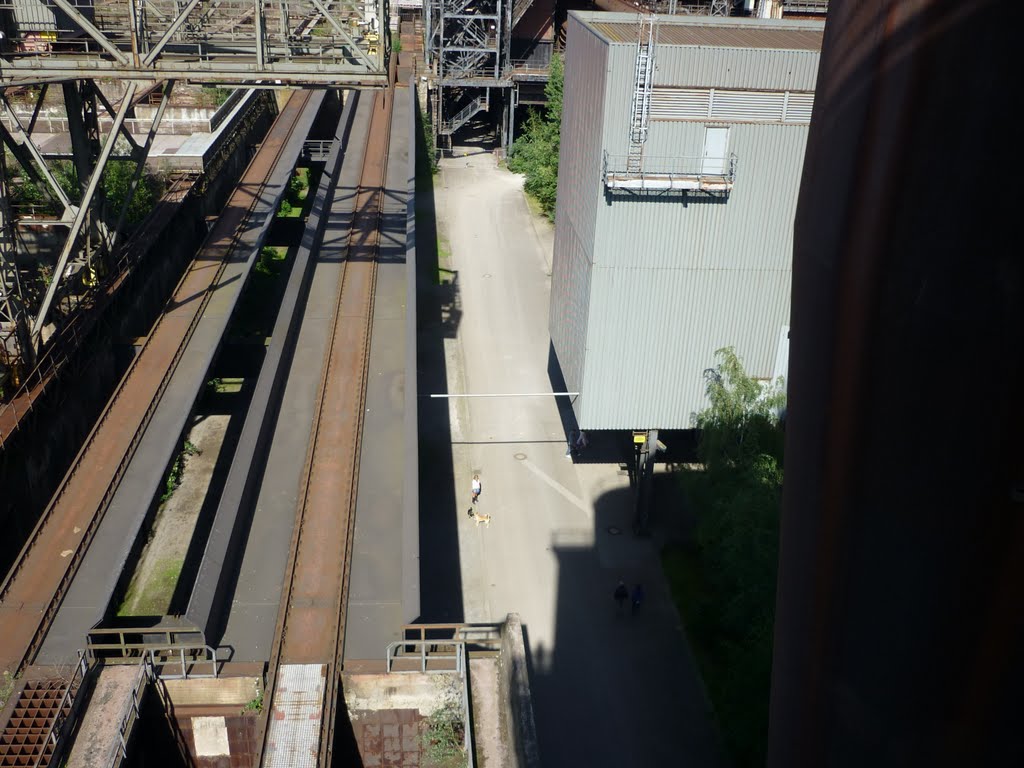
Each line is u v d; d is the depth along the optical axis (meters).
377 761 15.74
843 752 4.93
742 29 25.50
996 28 3.64
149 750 15.02
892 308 4.28
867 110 4.43
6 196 22.14
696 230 21.55
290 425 22.02
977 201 3.78
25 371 22.25
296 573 17.31
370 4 27.44
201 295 28.62
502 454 28.66
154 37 24.98
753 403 20.48
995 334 3.76
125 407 22.41
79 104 26.67
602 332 22.62
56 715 13.77
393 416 22.55
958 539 4.02
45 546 17.72
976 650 4.00
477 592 23.09
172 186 36.00
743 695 17.38
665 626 22.31
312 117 49.62
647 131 20.45
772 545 17.38
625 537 25.31
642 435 24.27
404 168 42.34
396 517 18.94
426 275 40.47
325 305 28.41
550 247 44.19
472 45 55.31
